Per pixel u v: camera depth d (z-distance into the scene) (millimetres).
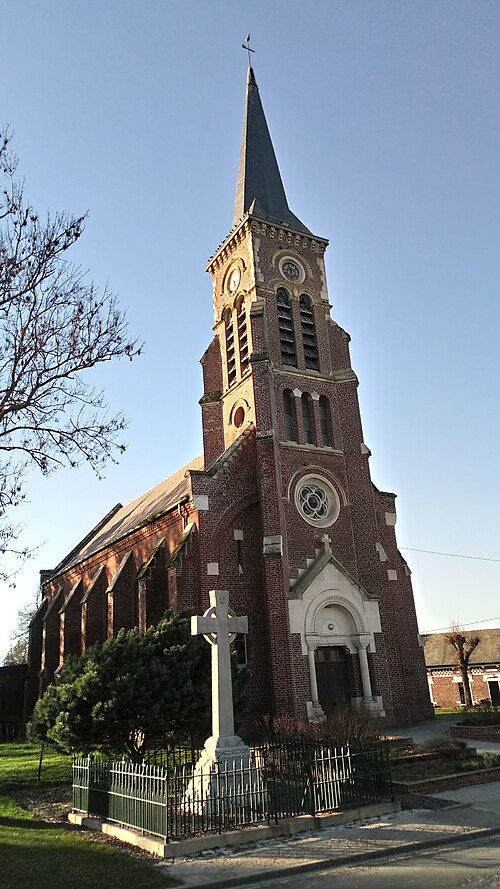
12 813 15625
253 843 12391
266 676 28375
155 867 11023
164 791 12359
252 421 32188
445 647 67875
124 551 39469
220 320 37375
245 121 42156
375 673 29000
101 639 40656
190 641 19906
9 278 17297
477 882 9578
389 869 10688
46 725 18531
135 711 17438
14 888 9812
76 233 18344
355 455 33094
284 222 36750
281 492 29969
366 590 30328
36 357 17859
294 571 29531
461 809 14375
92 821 14250
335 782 14250
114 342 18891
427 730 27156
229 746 15164
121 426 19812
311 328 35812
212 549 29141
